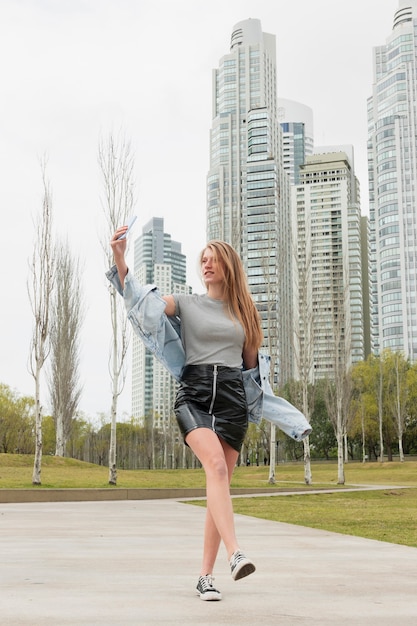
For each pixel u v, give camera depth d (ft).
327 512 45.06
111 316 76.43
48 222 70.49
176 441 288.10
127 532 28.07
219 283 12.41
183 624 9.27
